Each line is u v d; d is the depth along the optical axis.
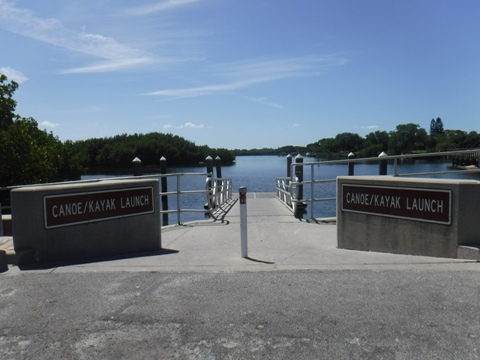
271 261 5.85
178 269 5.46
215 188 13.23
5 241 6.50
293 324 3.68
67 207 6.06
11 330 3.70
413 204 5.86
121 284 4.84
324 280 4.82
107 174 76.69
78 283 4.90
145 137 99.69
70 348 3.36
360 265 5.43
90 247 6.30
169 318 3.86
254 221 10.16
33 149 30.47
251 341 3.40
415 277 4.79
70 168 55.03
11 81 32.75
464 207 5.34
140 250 6.84
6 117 32.56
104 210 6.43
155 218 7.00
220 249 6.91
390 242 6.21
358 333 3.48
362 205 6.58
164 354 3.24
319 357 3.13
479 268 4.98
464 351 3.15
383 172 11.06
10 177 29.03
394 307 3.97
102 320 3.86
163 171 16.11
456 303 4.01
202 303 4.20
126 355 3.24
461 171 7.44
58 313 4.03
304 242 7.55
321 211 16.88
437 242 5.60
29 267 5.64
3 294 4.57
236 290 4.55
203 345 3.36
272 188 35.75
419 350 3.19
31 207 5.80
